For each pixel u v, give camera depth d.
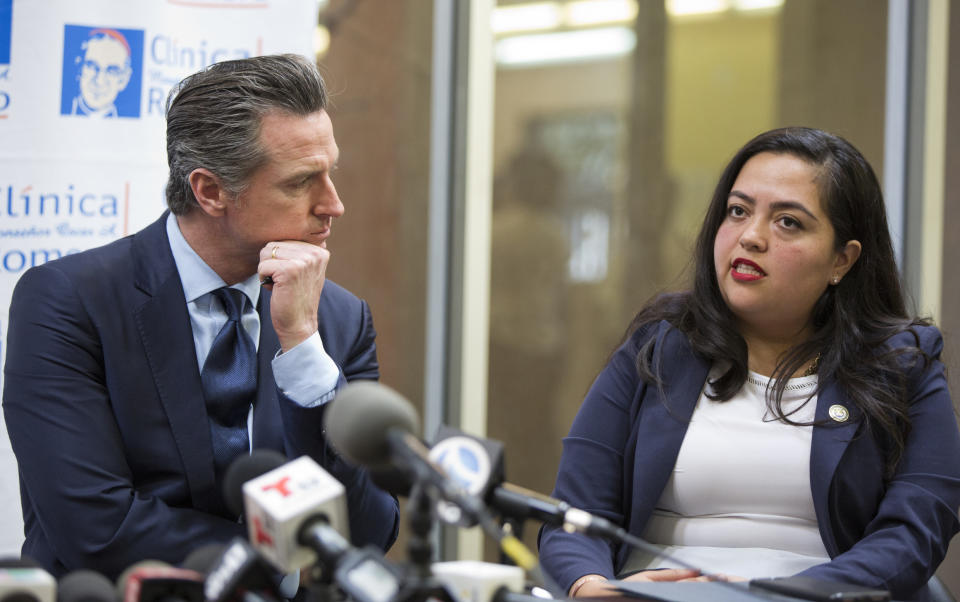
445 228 6.62
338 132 6.84
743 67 7.20
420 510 1.75
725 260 3.59
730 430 3.52
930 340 3.66
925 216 6.80
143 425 3.23
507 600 2.07
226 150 3.17
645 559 3.48
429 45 6.84
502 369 7.02
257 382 3.37
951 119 6.81
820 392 3.54
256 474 2.10
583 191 7.16
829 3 7.10
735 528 3.44
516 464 7.04
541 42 7.14
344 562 1.78
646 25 7.22
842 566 3.15
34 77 4.45
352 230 6.85
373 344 3.74
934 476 3.43
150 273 3.33
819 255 3.52
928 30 6.81
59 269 3.29
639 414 3.63
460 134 6.66
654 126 7.21
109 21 4.52
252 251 3.33
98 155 4.51
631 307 7.15
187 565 2.10
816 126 7.11
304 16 4.73
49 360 3.17
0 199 4.42
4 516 4.36
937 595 3.47
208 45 4.66
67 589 1.90
